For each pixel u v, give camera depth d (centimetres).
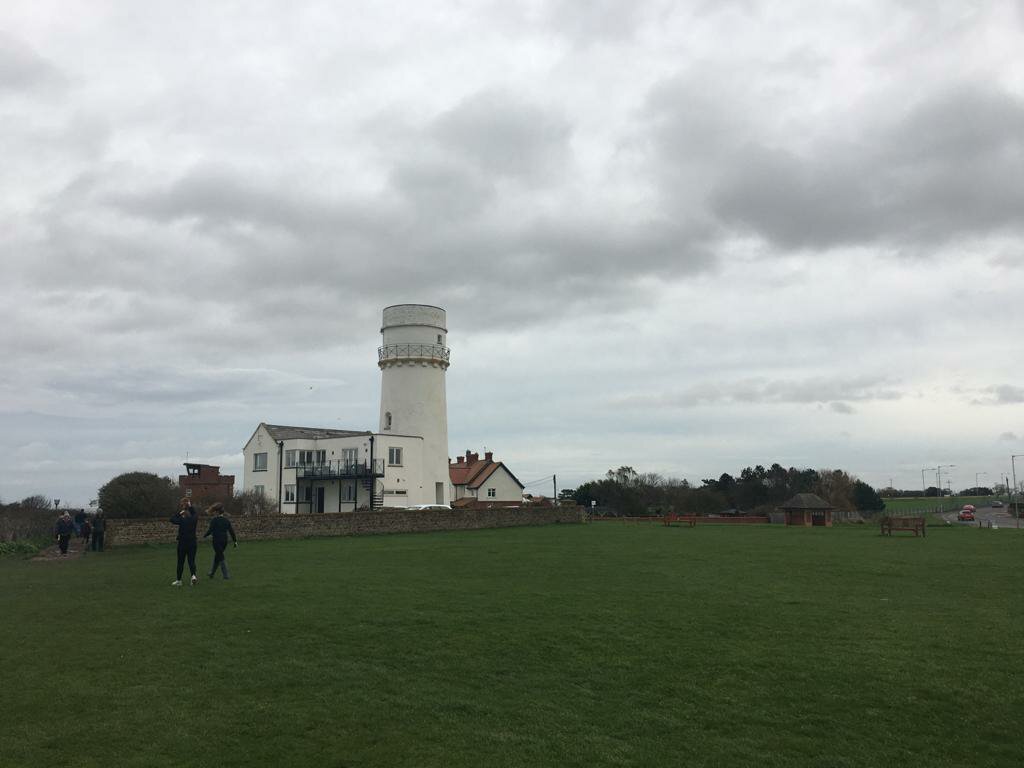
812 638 1277
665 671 1077
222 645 1196
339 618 1402
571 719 884
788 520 6181
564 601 1614
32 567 2327
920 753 797
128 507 3862
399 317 5975
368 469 5456
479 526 4766
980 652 1188
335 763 752
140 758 756
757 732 852
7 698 930
